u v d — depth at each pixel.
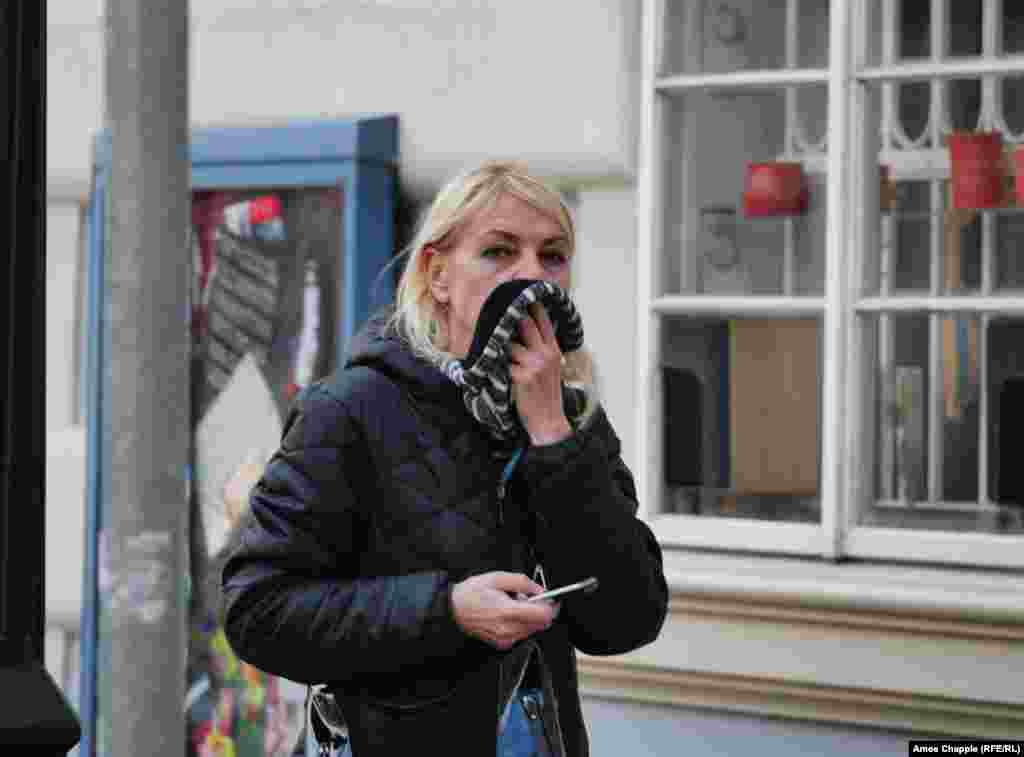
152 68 13.30
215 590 19.94
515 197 9.12
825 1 17.28
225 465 19.81
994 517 16.58
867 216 16.89
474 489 8.93
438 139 18.67
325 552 8.89
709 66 17.66
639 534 9.24
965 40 16.61
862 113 16.86
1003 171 16.47
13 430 7.54
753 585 16.31
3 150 7.57
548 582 9.05
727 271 17.67
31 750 7.35
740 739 16.67
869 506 17.02
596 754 17.33
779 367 17.58
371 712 8.88
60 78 21.06
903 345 16.91
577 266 18.48
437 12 18.67
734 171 17.61
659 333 17.73
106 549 13.59
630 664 17.05
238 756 19.81
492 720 8.82
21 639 7.54
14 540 7.54
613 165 17.89
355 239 18.56
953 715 15.69
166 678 13.52
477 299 9.12
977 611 15.38
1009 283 16.45
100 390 19.77
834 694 16.12
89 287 19.73
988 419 16.53
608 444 9.56
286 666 8.79
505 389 8.84
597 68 17.91
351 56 19.06
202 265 19.75
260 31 19.55
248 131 19.06
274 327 19.34
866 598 15.82
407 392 8.99
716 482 17.66
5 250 7.55
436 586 8.59
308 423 8.96
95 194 19.64
